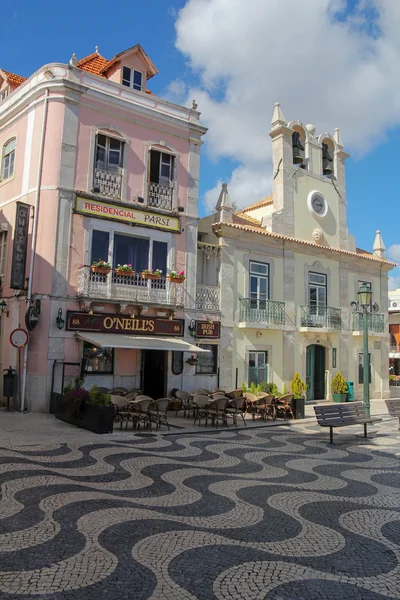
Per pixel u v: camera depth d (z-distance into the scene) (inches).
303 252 851.4
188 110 708.0
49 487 272.2
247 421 579.5
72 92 600.4
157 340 613.6
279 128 856.3
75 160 598.5
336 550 199.2
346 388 844.0
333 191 932.6
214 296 722.2
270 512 245.6
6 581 163.2
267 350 778.2
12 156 657.0
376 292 986.7
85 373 587.8
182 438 446.6
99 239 612.1
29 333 567.5
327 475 325.4
